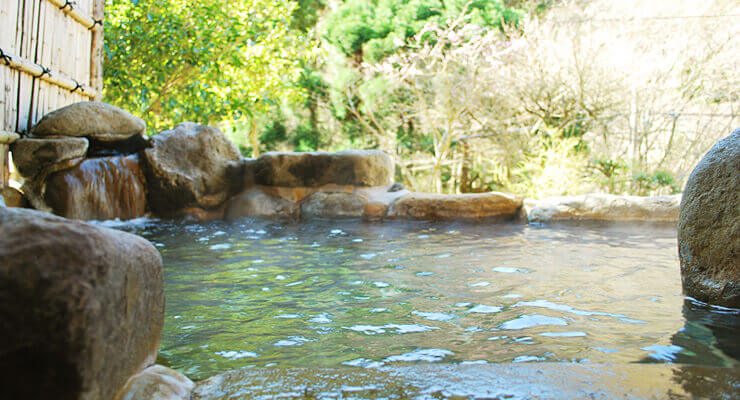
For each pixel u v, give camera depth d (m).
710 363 1.97
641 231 5.86
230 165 7.47
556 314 2.67
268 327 2.49
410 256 4.38
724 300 2.74
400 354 2.10
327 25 14.20
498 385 1.55
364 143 13.96
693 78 11.27
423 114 12.15
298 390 1.54
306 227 6.34
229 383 1.60
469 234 5.68
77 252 1.16
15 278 1.08
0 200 4.93
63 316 1.10
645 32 11.49
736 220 2.67
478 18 12.40
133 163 6.93
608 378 1.60
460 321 2.56
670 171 10.67
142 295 1.51
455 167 13.19
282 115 14.89
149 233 5.76
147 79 9.27
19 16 5.32
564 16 11.84
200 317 2.66
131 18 8.73
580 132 11.42
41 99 5.92
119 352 1.35
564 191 9.75
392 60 11.35
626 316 2.62
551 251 4.59
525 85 10.92
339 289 3.25
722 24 11.38
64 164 5.80
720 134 11.52
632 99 11.28
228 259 4.26
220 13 9.34
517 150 11.24
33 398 1.10
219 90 9.65
